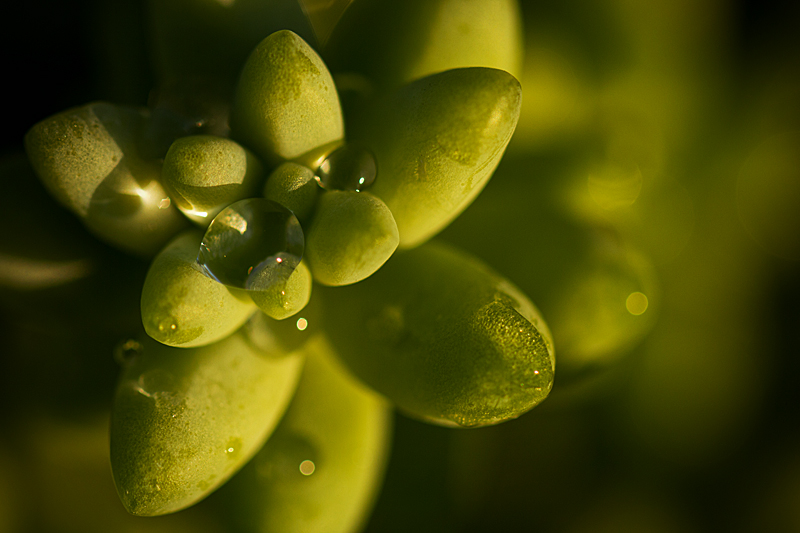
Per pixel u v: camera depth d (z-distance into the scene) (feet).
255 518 0.25
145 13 0.26
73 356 0.27
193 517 0.28
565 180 0.28
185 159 0.23
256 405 0.24
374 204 0.23
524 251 0.26
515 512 0.32
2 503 0.28
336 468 0.26
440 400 0.23
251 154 0.24
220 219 0.23
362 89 0.25
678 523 0.32
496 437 0.31
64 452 0.27
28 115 0.28
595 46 0.29
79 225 0.25
